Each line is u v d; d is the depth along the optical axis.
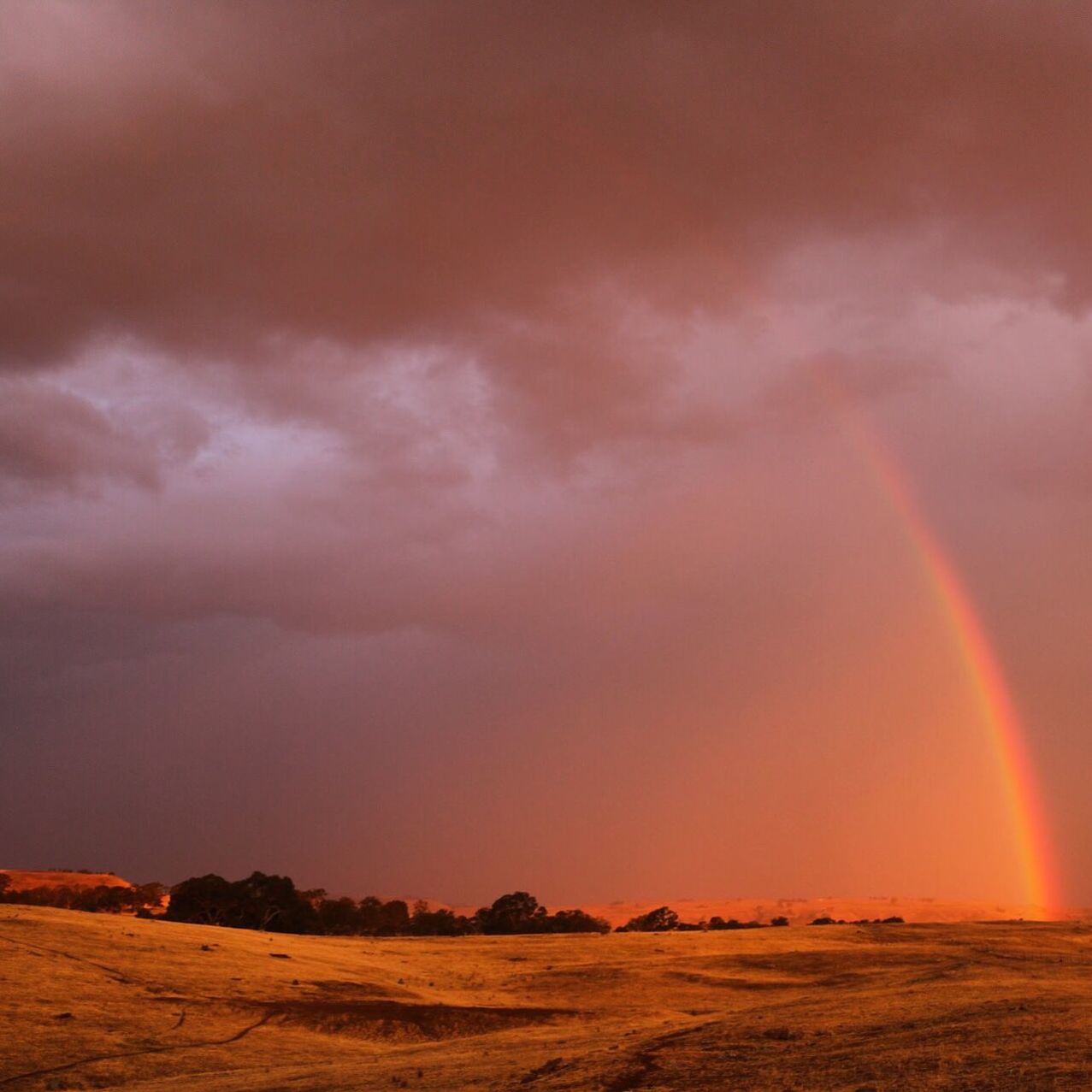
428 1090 17.91
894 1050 16.59
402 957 55.88
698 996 45.00
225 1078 23.55
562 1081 17.19
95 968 38.00
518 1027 35.62
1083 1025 17.16
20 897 106.06
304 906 101.44
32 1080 24.86
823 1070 15.59
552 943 66.75
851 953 60.84
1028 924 87.94
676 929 122.44
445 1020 35.22
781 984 48.59
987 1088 13.09
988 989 26.55
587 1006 42.06
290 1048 30.00
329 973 44.25
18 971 35.84
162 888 115.44
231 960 43.94
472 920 118.06
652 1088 15.77
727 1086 15.26
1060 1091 12.39
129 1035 29.78
